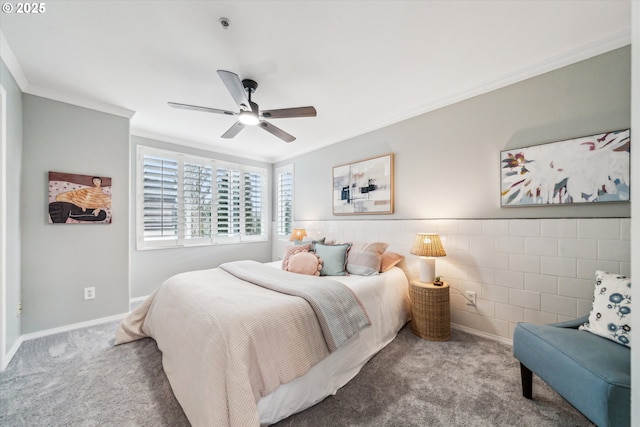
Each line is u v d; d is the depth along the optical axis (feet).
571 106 6.27
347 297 5.99
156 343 7.18
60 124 8.11
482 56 6.38
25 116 7.52
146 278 11.72
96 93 8.12
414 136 9.39
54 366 6.05
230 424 3.54
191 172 13.08
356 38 5.70
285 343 4.49
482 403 4.78
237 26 5.30
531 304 6.77
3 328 5.95
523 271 6.91
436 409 4.63
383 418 4.42
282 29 5.41
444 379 5.51
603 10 4.97
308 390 4.68
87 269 8.59
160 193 12.09
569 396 3.80
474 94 7.83
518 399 4.87
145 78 7.27
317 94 8.22
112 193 9.07
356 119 10.23
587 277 6.01
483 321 7.58
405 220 9.53
